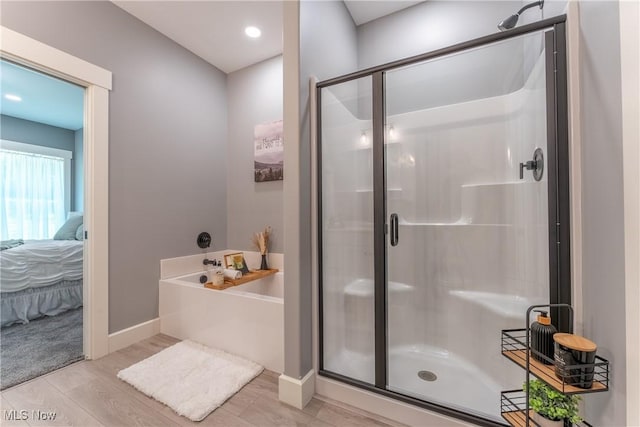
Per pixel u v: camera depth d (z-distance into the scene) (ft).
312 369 5.30
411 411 4.47
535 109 4.66
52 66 5.89
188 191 8.93
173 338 7.54
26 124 13.94
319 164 5.47
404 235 6.74
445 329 6.22
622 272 2.78
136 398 5.05
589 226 3.39
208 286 7.33
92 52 6.58
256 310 6.22
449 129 6.59
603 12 3.07
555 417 3.06
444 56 4.81
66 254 9.82
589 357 2.92
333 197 5.79
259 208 9.65
